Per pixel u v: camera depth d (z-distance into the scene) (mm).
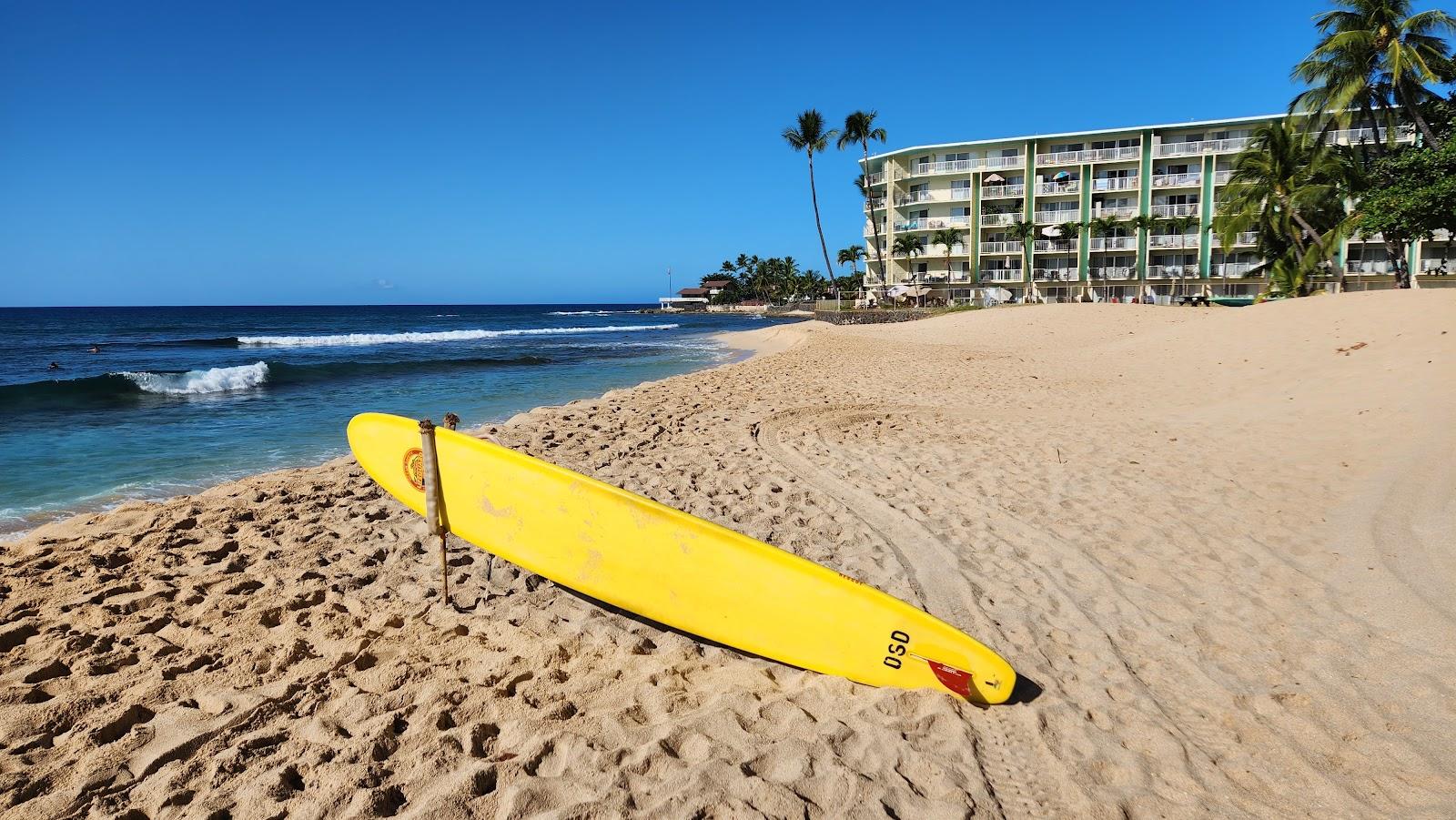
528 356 24609
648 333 45125
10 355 25719
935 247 52625
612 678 3023
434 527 3672
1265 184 26344
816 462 6789
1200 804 2279
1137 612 3643
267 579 3969
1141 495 5570
